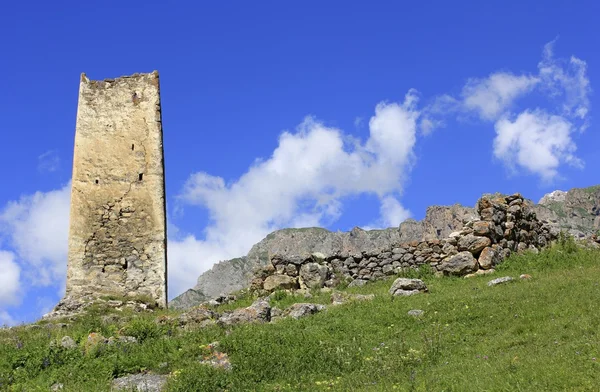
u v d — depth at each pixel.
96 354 16.88
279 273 25.80
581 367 12.09
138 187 29.77
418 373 13.59
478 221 25.38
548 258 24.55
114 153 30.09
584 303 16.31
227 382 14.36
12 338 19.59
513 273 23.38
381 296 21.03
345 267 26.42
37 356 16.86
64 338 18.12
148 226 29.34
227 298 25.73
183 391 13.99
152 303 27.81
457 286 22.25
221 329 18.44
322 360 15.22
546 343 14.09
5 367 16.61
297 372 14.79
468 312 17.38
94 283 28.48
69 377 15.52
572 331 14.36
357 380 13.77
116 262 28.84
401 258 26.02
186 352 16.33
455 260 24.58
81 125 30.28
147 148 30.25
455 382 12.49
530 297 17.89
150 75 31.11
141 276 28.77
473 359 13.87
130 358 16.23
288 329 17.84
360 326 17.70
